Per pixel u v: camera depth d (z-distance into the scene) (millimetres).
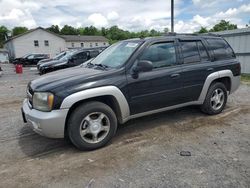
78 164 3318
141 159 3398
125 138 4148
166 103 4406
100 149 3766
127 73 3898
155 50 4254
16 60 31000
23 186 2859
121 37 92062
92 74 3750
